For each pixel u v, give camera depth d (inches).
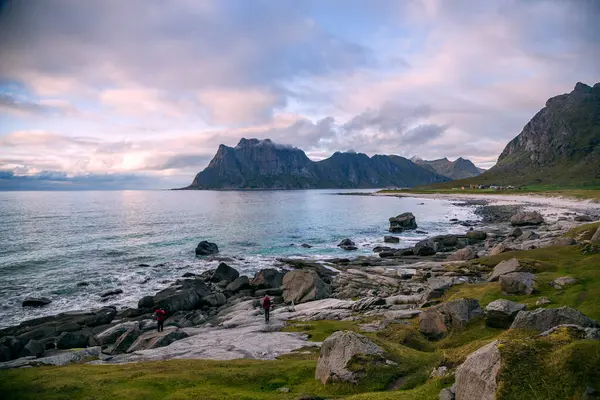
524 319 659.4
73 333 1363.2
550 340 473.7
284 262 2669.8
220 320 1523.1
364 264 2471.7
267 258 2842.0
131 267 2561.5
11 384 705.0
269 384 691.4
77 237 3708.2
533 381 412.5
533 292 1070.4
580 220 3629.4
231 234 4018.2
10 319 1644.9
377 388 611.8
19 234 3794.3
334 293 1882.4
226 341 1082.7
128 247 3245.6
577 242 1863.9
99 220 5280.5
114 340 1355.8
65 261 2689.5
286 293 1855.3
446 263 2142.0
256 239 3700.8
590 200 5969.5
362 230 4284.0
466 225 4471.0
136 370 789.2
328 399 571.8
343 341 722.8
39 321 1572.3
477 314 917.8
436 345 847.1
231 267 2386.8
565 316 623.2
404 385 617.3
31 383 708.0
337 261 2603.3
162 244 3408.0
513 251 1899.6
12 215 5802.2
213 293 1987.0
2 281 2172.7
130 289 2087.8
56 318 1603.1
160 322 1301.7
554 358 431.2
